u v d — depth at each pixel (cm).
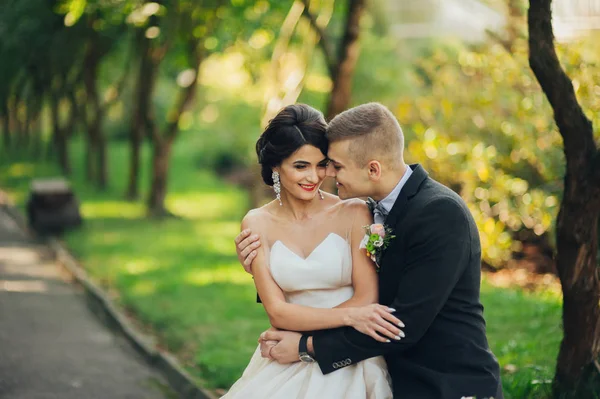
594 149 411
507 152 1065
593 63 646
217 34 1312
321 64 1523
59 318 845
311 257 323
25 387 605
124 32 1662
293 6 1155
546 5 407
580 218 417
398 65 1558
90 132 2200
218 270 1051
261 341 325
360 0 1019
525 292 916
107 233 1414
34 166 2736
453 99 1117
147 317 789
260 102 1766
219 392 555
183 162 2967
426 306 298
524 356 573
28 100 2761
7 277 1078
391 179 311
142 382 621
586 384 436
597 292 427
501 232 1070
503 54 1005
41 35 1731
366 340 304
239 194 2322
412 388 310
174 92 2839
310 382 314
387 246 310
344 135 308
